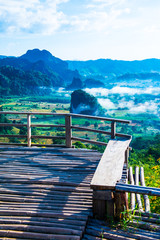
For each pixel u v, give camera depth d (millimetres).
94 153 5133
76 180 3871
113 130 5082
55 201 3277
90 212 2961
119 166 3430
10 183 3863
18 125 5727
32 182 3859
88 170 4262
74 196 3398
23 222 2826
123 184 2822
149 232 2641
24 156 5047
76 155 5031
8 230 2729
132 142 59281
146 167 7520
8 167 4488
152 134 143125
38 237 2609
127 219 2832
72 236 2557
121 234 2615
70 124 5535
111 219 2826
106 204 2881
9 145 5879
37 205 3193
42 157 4965
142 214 2992
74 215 2889
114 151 4121
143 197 4031
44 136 5754
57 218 2891
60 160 4770
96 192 2854
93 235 2658
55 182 3795
